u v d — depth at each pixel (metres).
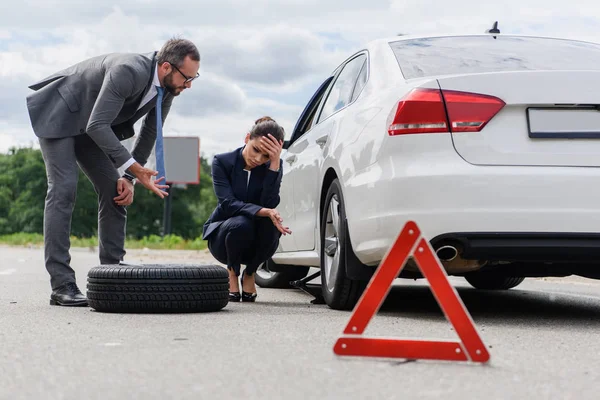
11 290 6.56
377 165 4.21
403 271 4.62
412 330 3.91
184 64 4.95
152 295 4.60
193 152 41.53
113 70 4.87
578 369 2.92
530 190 3.93
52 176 5.10
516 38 4.97
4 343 3.45
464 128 4.01
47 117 5.08
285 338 3.59
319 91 6.24
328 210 5.08
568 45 4.89
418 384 2.59
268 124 5.45
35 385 2.58
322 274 5.19
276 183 5.46
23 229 87.25
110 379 2.67
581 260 4.03
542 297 6.28
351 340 3.06
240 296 5.65
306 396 2.41
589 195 3.95
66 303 5.07
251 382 2.61
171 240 30.53
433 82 4.10
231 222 5.42
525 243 3.93
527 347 3.45
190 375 2.72
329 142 5.14
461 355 3.00
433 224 3.95
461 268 4.31
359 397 2.40
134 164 4.85
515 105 4.03
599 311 5.11
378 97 4.48
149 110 5.14
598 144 4.04
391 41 5.01
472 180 3.94
